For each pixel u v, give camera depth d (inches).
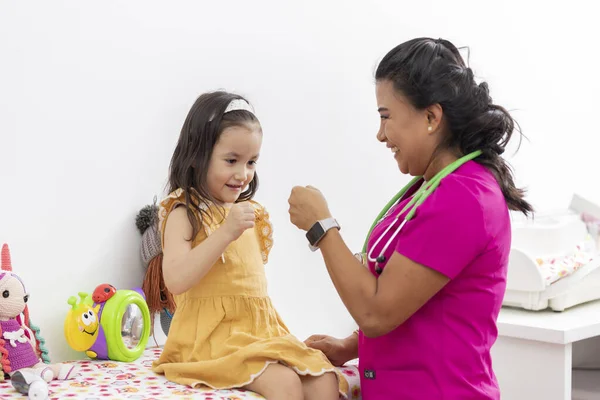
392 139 51.4
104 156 65.8
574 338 73.4
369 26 91.5
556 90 121.6
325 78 86.6
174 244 54.7
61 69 62.4
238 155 56.0
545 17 119.3
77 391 51.2
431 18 99.7
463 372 49.1
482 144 51.7
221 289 55.9
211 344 54.6
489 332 50.8
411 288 46.9
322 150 86.7
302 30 83.7
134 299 62.6
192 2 72.5
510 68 112.4
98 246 65.6
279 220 82.4
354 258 49.4
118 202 67.1
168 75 70.7
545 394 74.6
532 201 117.0
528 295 81.1
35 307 61.4
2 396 49.4
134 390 51.5
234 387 52.0
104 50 65.4
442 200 47.6
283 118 82.0
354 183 90.8
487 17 108.6
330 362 59.3
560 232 84.3
